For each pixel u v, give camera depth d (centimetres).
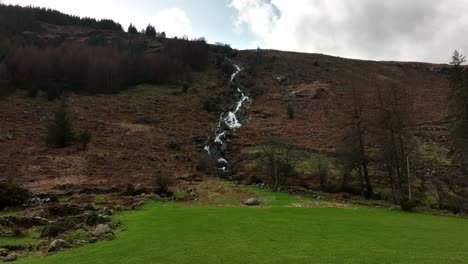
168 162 4228
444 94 7662
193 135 5309
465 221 2259
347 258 1277
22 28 10238
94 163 3934
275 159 3684
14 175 3416
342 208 2677
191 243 1495
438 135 4975
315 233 1688
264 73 9019
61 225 1909
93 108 5831
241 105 7044
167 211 2345
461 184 3462
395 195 3139
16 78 6531
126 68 7531
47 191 3012
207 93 7356
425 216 2428
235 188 3378
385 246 1454
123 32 11894
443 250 1405
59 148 4319
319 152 4409
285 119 6244
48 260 1350
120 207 2491
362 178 3681
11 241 1725
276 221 1995
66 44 8762
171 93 7031
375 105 3731
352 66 9962
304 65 9544
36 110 5500
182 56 9031
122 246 1479
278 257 1290
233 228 1791
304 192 3312
